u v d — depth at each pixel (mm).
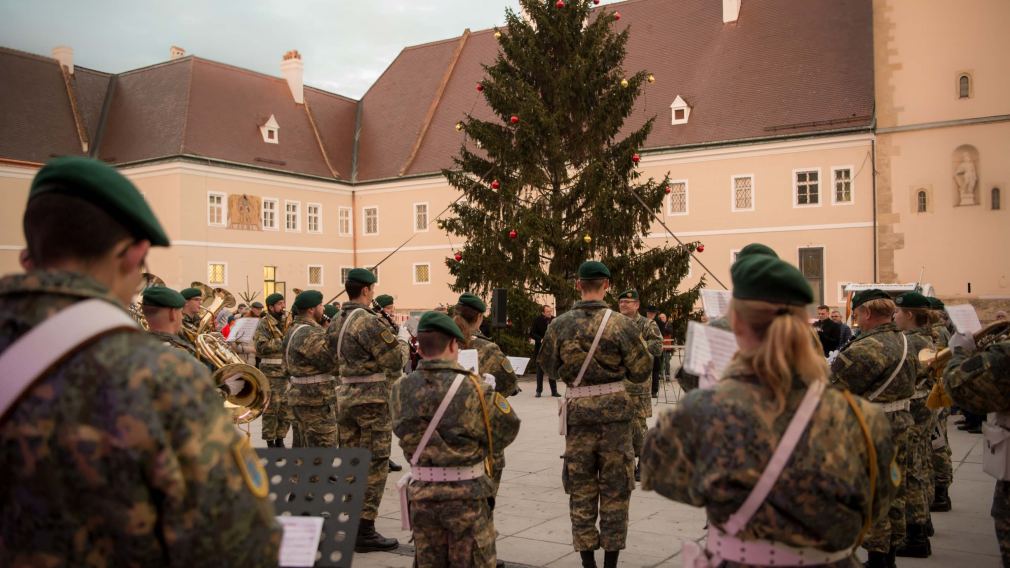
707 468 2436
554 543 6820
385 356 6836
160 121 42594
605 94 22656
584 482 5852
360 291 7141
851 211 35719
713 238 38188
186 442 1758
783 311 2502
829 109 36969
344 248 48406
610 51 22938
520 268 21859
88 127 44000
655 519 7516
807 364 2430
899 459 5562
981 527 7164
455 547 4348
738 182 37938
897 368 5414
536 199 22844
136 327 1857
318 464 3365
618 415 5793
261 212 43812
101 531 1709
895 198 34938
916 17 34781
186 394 1797
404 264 46969
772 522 2387
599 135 22328
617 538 5734
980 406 4227
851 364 5457
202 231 40906
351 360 6855
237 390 4902
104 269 1885
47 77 43750
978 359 4215
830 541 2420
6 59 42438
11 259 39469
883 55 35406
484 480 4453
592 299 6004
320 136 48906
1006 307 33062
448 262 23141
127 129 43562
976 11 33812
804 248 36500
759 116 38281
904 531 5648
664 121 40281
